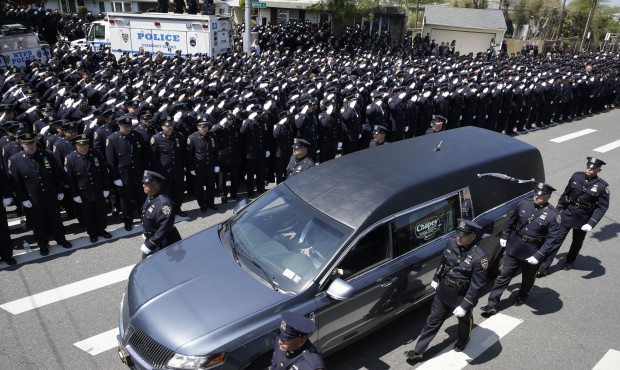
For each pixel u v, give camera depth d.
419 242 4.97
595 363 4.99
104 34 21.94
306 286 4.21
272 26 29.23
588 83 17.62
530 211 5.43
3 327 5.29
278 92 12.66
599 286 6.52
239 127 9.20
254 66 17.55
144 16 20.83
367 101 13.57
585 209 6.41
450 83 15.21
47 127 8.41
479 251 4.47
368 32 31.17
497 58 27.02
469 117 14.02
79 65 16.66
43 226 6.78
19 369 4.66
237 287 4.24
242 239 4.90
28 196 6.54
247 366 3.83
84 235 7.63
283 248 4.61
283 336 3.03
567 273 6.85
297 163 7.32
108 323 5.42
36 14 25.59
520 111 15.22
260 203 5.32
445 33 35.34
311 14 34.72
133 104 9.74
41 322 5.40
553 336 5.42
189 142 8.29
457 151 6.05
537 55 30.84
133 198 8.09
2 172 6.45
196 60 17.30
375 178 5.13
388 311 4.86
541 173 6.58
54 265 6.64
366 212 4.59
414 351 4.82
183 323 3.88
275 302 4.06
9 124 7.47
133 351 3.99
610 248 7.64
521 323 5.65
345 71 17.52
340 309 4.34
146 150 8.00
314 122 10.29
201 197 8.53
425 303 5.73
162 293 4.25
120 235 7.66
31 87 12.92
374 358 4.94
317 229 4.61
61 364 4.75
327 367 4.78
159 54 18.25
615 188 10.31
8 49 17.05
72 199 7.84
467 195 5.46
